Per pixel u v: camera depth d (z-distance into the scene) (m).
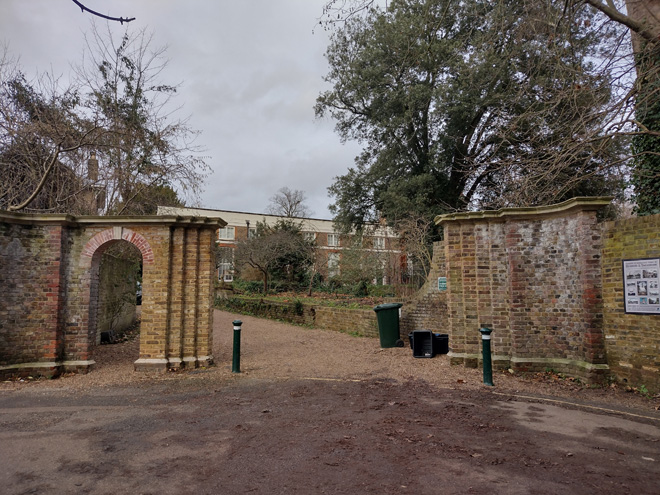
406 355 11.26
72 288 9.60
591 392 7.55
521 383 8.20
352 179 25.41
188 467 4.45
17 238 9.18
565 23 8.26
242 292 29.66
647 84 7.21
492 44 9.28
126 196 14.69
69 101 13.18
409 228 19.52
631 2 7.75
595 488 3.93
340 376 9.07
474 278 9.76
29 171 13.44
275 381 8.64
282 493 3.86
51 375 9.02
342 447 4.96
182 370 9.63
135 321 19.23
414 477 4.16
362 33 19.94
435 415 6.23
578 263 8.48
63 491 3.90
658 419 6.06
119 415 6.40
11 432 5.62
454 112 17.94
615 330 7.85
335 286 30.36
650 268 7.34
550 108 7.98
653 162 8.41
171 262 9.94
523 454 4.74
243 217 45.84
